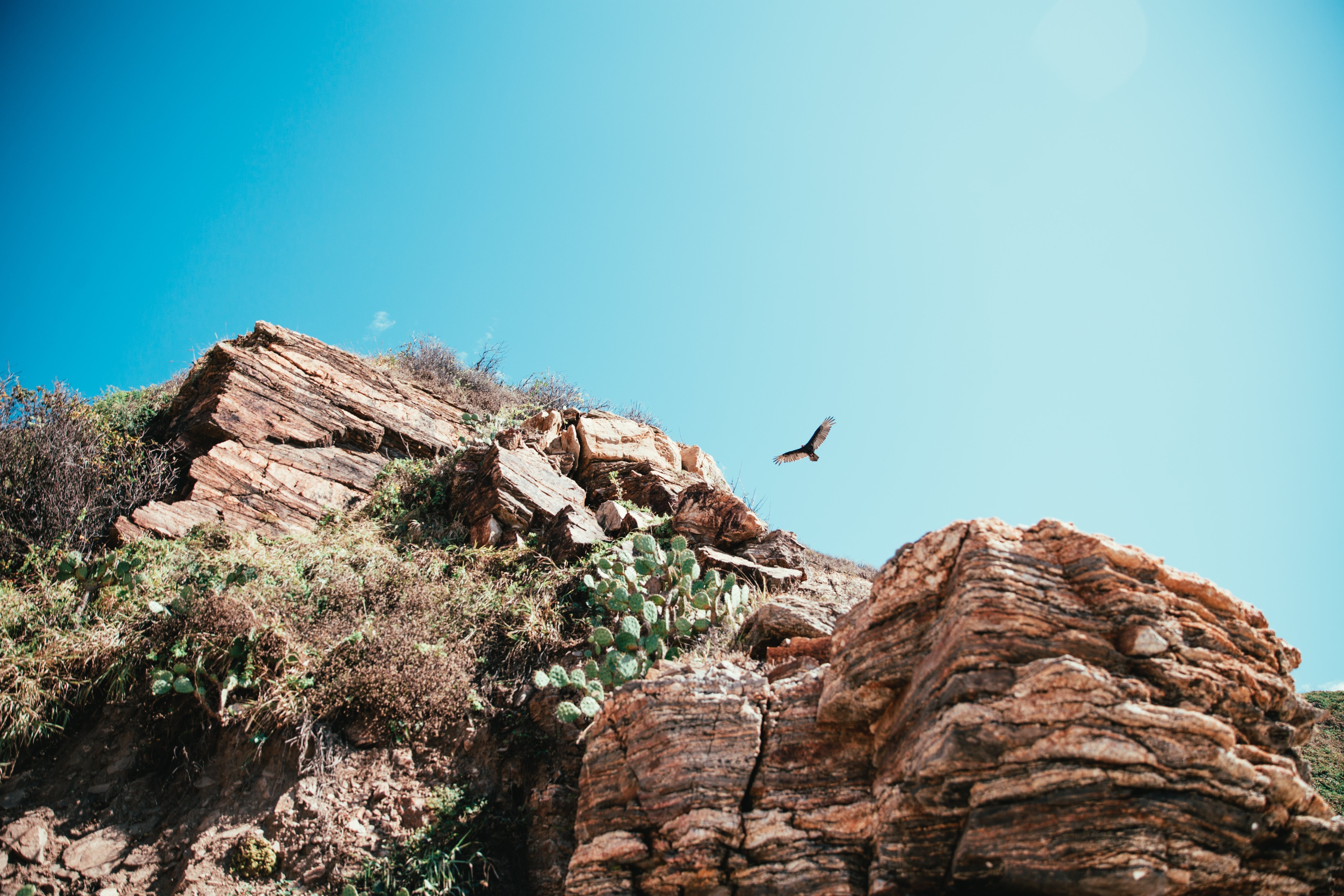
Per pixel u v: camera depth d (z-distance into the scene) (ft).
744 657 26.91
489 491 38.24
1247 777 13.71
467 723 25.84
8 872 21.67
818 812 16.90
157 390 46.73
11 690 24.95
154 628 26.96
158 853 22.35
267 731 24.58
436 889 20.93
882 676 17.19
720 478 51.16
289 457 40.52
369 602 30.63
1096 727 13.84
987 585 15.75
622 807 18.54
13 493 32.65
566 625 30.83
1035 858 13.50
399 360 55.11
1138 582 15.98
